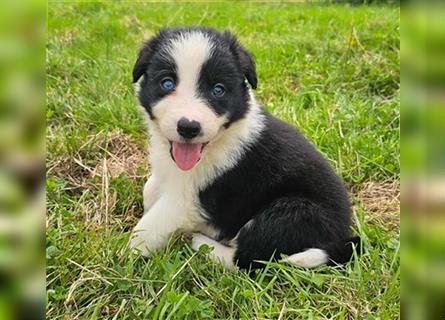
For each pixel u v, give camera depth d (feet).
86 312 1.61
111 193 2.23
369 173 2.52
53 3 5.32
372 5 6.61
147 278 1.74
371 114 2.98
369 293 1.75
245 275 1.79
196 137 1.70
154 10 5.47
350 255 1.91
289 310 1.64
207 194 1.98
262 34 4.50
